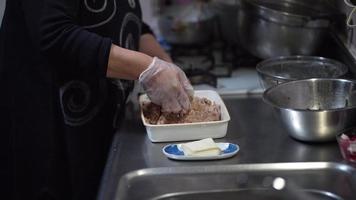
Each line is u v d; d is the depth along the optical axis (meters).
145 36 1.49
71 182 1.28
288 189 0.88
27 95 1.24
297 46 1.42
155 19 2.04
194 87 1.44
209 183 0.91
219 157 0.97
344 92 1.09
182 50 1.85
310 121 0.97
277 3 1.44
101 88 1.23
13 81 1.23
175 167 0.95
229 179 0.92
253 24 1.47
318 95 1.11
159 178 0.93
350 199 0.84
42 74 1.21
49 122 1.25
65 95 1.22
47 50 1.06
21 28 1.19
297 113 0.97
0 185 1.34
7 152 1.31
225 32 1.85
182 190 0.89
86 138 1.25
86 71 1.10
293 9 1.42
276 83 1.17
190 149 0.97
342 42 1.37
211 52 1.81
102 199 0.85
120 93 1.26
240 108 1.26
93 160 1.26
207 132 1.06
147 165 0.96
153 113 1.12
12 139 1.28
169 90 1.08
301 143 1.03
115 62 1.07
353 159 0.93
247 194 0.88
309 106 1.11
